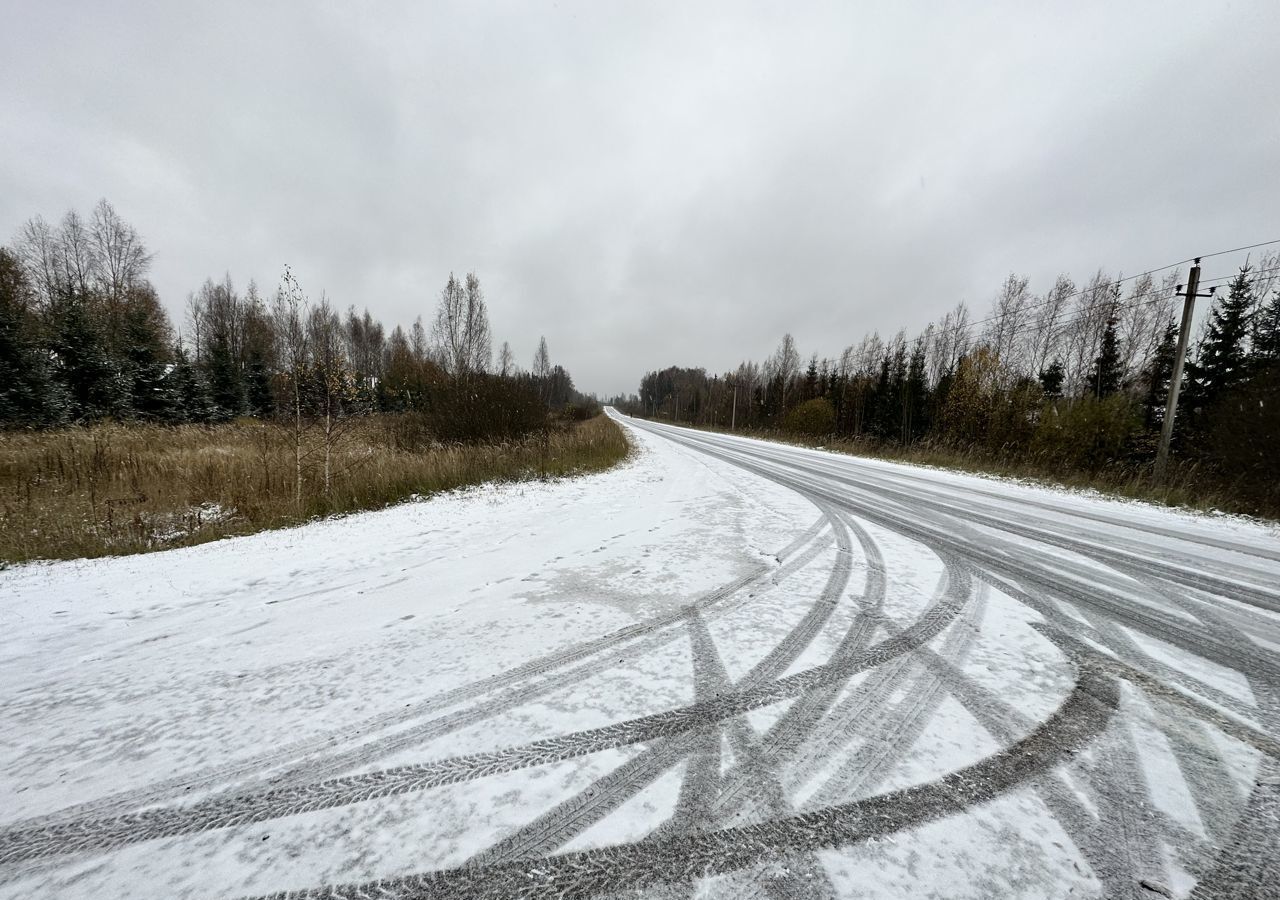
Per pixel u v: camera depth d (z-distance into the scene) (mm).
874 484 10539
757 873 1521
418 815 1765
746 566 4617
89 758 2154
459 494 9633
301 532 6871
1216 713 2342
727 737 2154
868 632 3184
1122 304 21172
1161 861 1539
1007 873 1507
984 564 4742
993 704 2391
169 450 12516
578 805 1790
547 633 3238
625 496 8812
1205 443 13375
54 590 4637
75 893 1500
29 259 29828
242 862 1593
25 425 14289
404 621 3553
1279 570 4934
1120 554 5289
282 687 2697
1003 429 18172
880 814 1731
